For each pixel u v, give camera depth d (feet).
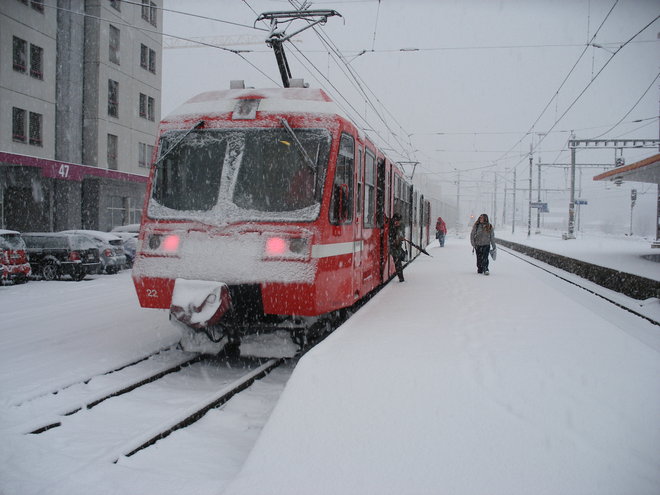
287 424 13.28
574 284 51.11
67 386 19.51
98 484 12.42
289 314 21.56
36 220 86.02
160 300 22.52
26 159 72.08
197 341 23.65
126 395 19.10
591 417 13.44
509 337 21.09
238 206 22.12
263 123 22.88
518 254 104.32
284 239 21.29
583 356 18.43
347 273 24.77
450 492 10.59
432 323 23.86
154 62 112.27
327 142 22.40
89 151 94.32
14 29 78.59
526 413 13.66
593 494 10.39
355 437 12.67
